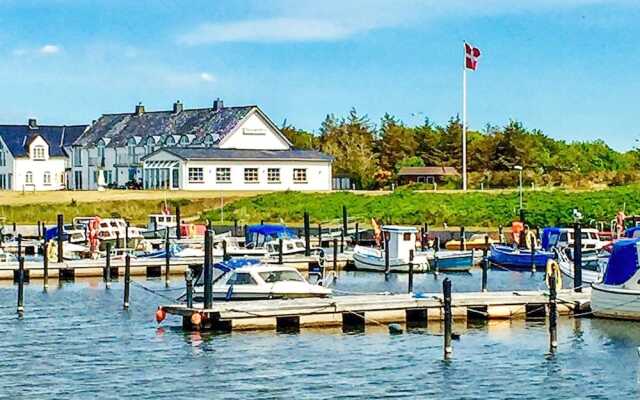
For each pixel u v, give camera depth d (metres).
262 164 123.69
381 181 146.00
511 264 71.94
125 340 42.81
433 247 76.75
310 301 46.50
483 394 33.78
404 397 33.50
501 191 105.69
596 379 35.59
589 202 96.88
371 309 45.72
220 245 78.19
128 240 86.00
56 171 153.25
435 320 46.72
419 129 163.25
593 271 57.22
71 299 56.19
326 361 38.56
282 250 67.31
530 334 43.44
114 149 146.12
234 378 36.09
